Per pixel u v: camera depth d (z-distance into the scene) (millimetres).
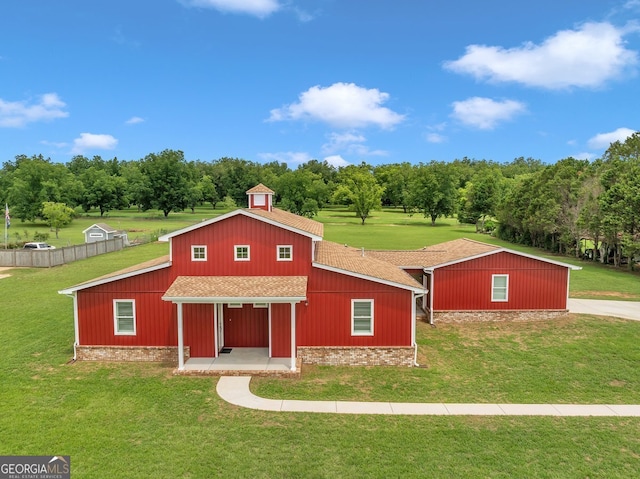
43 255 39312
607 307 26406
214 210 142000
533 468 10461
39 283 32375
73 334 20766
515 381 15906
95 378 15867
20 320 22922
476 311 23906
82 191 105750
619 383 15766
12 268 38656
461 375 16484
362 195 98938
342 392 14852
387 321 17641
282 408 13570
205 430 12164
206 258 18031
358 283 17609
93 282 17594
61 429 12133
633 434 12125
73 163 167625
